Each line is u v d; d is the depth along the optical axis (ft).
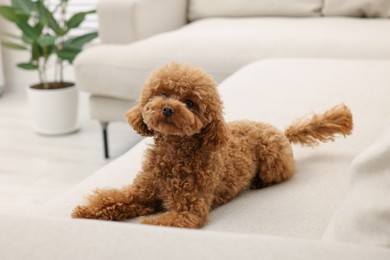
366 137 4.23
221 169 3.30
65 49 9.37
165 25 9.41
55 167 8.19
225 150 3.39
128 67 7.97
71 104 9.41
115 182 3.63
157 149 3.28
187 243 1.77
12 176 7.90
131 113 3.39
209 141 3.18
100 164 8.30
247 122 3.78
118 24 8.70
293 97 5.05
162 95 3.24
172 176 3.20
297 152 4.16
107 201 3.20
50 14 9.34
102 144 9.09
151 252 1.74
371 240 1.96
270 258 1.69
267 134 3.68
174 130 3.05
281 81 5.54
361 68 5.78
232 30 8.29
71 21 9.34
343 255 1.69
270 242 1.77
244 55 7.52
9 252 1.76
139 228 1.87
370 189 2.10
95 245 1.78
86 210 3.16
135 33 8.68
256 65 6.30
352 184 2.23
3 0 11.97
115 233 1.84
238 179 3.45
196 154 3.19
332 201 3.34
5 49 12.31
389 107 4.70
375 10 8.81
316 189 3.51
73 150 8.82
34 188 7.52
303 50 7.38
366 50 7.16
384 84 5.22
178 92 3.18
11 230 1.86
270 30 8.10
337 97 4.98
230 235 1.82
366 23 8.34
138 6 8.64
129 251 1.75
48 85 9.61
